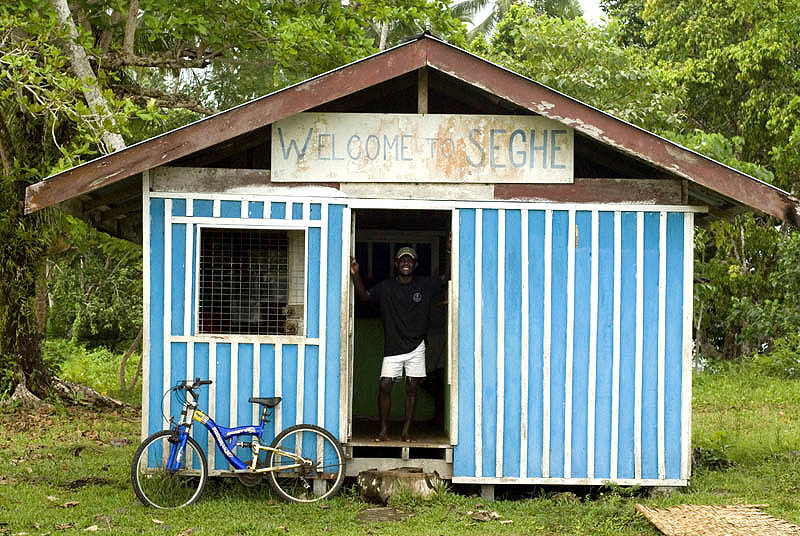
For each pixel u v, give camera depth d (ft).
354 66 26.13
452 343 27.43
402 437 29.19
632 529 24.07
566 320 27.48
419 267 37.06
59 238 49.06
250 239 27.89
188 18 43.47
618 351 27.45
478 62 26.04
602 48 58.90
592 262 27.50
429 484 26.63
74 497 26.89
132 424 43.37
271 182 27.53
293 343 27.37
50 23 37.99
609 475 27.37
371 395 36.76
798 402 52.21
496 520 24.85
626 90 59.77
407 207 27.50
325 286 27.48
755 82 75.61
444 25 50.62
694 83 77.46
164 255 27.27
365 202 27.48
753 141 79.05
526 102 26.11
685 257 27.55
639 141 25.94
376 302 30.96
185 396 26.21
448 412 30.01
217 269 27.68
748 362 72.74
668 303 27.53
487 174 27.48
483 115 27.58
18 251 46.26
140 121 53.16
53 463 32.48
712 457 32.53
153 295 27.22
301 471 26.96
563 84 56.65
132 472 25.48
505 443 27.37
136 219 34.47
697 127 83.30
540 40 59.52
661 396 27.43
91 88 35.88
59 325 93.81
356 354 36.81
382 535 23.20
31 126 45.47
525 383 27.40
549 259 27.48
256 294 27.78
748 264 84.48
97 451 35.40
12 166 45.93
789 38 74.23
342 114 27.58
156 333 27.20
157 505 25.52
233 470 26.55
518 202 27.53
